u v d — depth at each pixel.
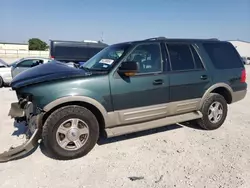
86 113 3.31
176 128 4.67
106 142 3.93
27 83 3.17
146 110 3.75
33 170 3.02
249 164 3.22
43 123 3.23
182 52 4.16
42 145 3.78
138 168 3.11
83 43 10.78
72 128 3.27
